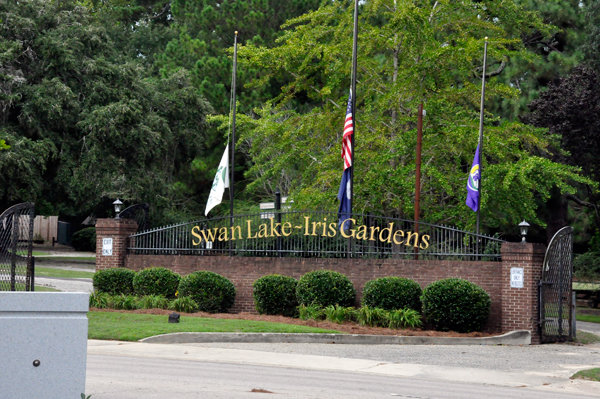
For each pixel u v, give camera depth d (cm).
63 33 3734
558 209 3381
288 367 1209
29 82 3597
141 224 2473
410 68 2470
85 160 3488
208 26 4416
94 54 3875
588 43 3177
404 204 2617
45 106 3375
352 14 2928
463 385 1092
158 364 1166
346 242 2056
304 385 1001
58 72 3603
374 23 3622
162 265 2191
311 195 2558
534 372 1263
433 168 2442
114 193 3641
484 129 2561
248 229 2131
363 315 1814
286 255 2106
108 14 5844
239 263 2111
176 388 923
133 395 864
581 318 2670
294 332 1594
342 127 2817
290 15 4206
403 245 2111
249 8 4194
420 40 2472
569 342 1831
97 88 3612
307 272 2034
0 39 3444
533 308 1797
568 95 2875
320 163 2739
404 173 2467
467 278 1897
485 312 1811
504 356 1477
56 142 3534
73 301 627
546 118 2931
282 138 2841
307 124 2761
